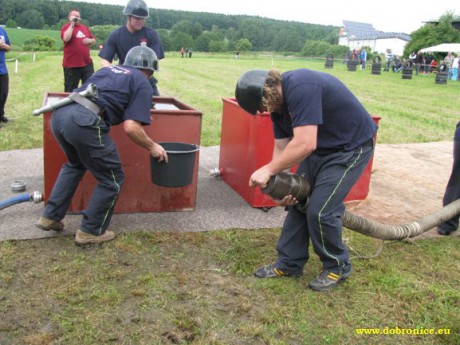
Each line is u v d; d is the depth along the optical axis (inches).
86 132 127.6
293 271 128.5
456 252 152.1
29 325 105.1
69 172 143.8
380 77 1052.5
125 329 105.4
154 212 171.3
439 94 695.1
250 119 178.4
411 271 138.0
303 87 106.6
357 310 116.7
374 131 121.3
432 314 116.5
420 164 263.3
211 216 170.7
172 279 126.5
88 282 122.6
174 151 143.1
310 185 121.3
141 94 132.6
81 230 140.2
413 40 1599.4
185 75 805.2
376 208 191.5
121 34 210.4
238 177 194.1
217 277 128.9
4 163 221.8
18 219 158.4
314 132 106.3
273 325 109.4
